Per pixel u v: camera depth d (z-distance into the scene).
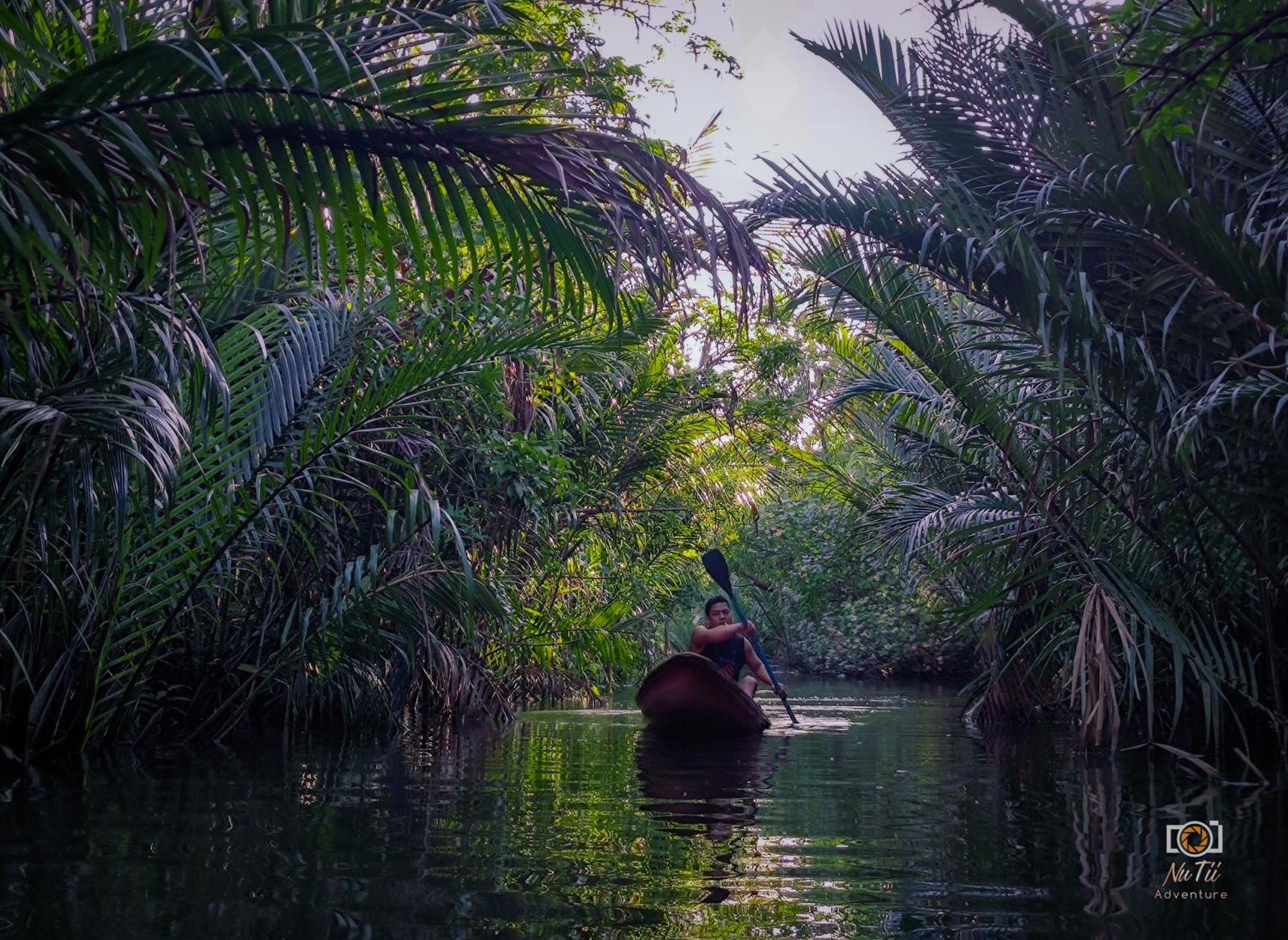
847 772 4.99
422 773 4.79
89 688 5.22
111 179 2.96
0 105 3.22
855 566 16.81
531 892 2.52
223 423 5.19
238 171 2.95
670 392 9.70
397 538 6.89
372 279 6.06
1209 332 5.05
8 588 4.70
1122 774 4.89
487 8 2.99
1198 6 4.01
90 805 3.69
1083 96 5.66
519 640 8.71
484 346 5.82
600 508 9.70
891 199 5.63
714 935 2.17
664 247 3.20
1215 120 5.14
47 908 2.32
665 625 12.13
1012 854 3.02
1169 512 5.56
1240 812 3.78
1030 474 6.25
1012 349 5.72
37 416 3.57
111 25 3.49
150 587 5.30
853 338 9.32
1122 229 5.00
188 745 5.75
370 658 7.04
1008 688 7.93
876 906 2.43
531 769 4.99
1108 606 5.64
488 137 3.03
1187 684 6.71
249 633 6.55
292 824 3.39
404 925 2.22
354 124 2.98
